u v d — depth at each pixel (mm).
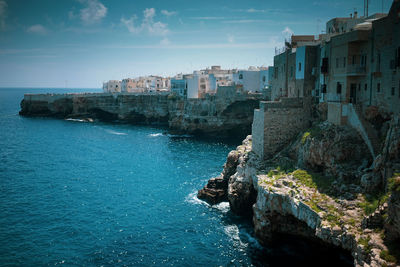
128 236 41969
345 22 58875
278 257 36750
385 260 23266
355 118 38375
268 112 47156
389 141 30141
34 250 38594
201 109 114812
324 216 30156
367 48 38375
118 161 78938
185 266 35469
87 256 37500
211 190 54000
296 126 48406
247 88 117000
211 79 126312
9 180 63938
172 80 141750
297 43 60750
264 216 38375
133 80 190375
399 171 27797
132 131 126000
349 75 39875
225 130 112062
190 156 83812
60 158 82000
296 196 34531
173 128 124750
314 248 37469
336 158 36719
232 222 45750
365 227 27266
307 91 51031
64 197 55062
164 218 47094
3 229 43438
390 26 34344
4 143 100062
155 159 80688
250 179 47500
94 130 127625
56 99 165375
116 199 54281
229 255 37375
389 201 24609
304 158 40688
